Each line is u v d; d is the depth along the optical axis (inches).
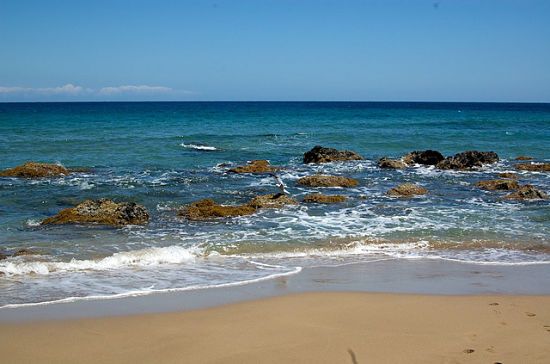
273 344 324.5
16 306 382.0
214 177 957.8
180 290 420.2
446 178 976.9
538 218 674.2
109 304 388.8
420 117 3319.4
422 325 353.7
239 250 533.0
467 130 2116.1
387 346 321.1
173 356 309.0
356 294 413.1
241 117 3193.9
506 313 375.6
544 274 473.4
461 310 381.1
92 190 816.9
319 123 2600.9
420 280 451.8
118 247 539.5
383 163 1096.2
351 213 693.9
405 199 785.6
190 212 666.2
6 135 1674.5
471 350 314.3
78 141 1504.7
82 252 521.3
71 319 360.5
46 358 306.5
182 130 2047.2
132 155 1268.5
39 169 944.9
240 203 753.6
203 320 360.8
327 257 518.0
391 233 599.8
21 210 693.9
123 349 318.0
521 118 3206.2
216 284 435.5
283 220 653.3
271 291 420.2
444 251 542.3
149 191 815.1
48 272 459.8
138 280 444.1
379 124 2522.1
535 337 333.7
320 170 1063.0
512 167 1119.0
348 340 329.7
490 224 642.8
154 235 583.2
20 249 526.3
